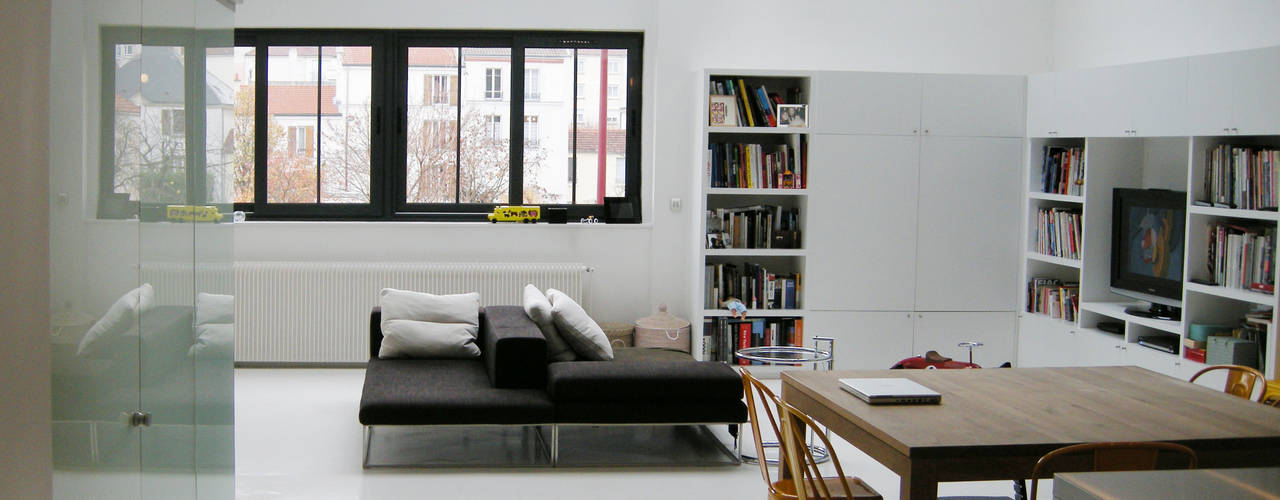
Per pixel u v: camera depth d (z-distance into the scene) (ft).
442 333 20.57
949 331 24.93
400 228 25.53
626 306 26.16
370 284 24.82
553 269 25.26
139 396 10.57
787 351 20.52
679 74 25.36
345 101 25.93
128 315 10.26
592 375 17.07
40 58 8.64
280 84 25.80
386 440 18.85
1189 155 19.60
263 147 25.85
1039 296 24.71
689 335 24.90
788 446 11.21
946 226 24.70
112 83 9.81
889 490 16.49
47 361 8.83
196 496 11.97
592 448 18.62
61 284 9.05
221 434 12.65
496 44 26.02
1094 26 24.56
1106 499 5.82
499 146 26.35
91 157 9.50
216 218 12.28
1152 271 21.07
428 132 26.17
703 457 18.04
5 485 8.44
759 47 25.52
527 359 17.72
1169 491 5.98
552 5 25.73
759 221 24.79
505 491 15.99
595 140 26.43
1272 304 17.40
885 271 24.63
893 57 25.91
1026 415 11.59
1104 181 22.80
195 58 11.59
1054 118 23.66
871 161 24.38
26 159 8.52
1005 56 26.16
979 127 24.58
